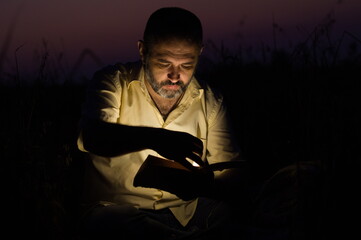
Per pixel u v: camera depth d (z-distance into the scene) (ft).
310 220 6.79
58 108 11.09
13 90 8.42
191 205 8.55
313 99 7.31
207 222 8.50
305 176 7.57
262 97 11.48
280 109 11.11
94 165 8.18
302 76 7.48
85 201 8.41
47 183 7.42
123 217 7.38
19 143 7.32
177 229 8.25
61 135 9.53
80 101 12.47
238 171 8.45
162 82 7.70
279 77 11.40
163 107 8.39
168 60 7.50
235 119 11.96
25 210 7.04
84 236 7.61
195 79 8.52
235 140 8.82
